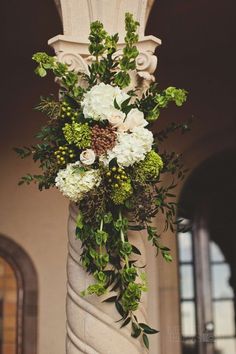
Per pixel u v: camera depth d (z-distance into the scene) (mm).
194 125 7867
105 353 3670
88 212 3600
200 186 8562
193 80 7910
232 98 7898
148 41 4086
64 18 4273
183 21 6969
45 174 3740
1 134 7848
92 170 3535
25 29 7055
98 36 3699
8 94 7922
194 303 8375
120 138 3520
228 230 8758
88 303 3727
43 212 7676
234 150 7906
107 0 4281
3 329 7391
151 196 3660
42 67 3725
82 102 3596
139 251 3670
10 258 7566
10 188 7730
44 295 7465
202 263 8477
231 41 7461
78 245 3854
